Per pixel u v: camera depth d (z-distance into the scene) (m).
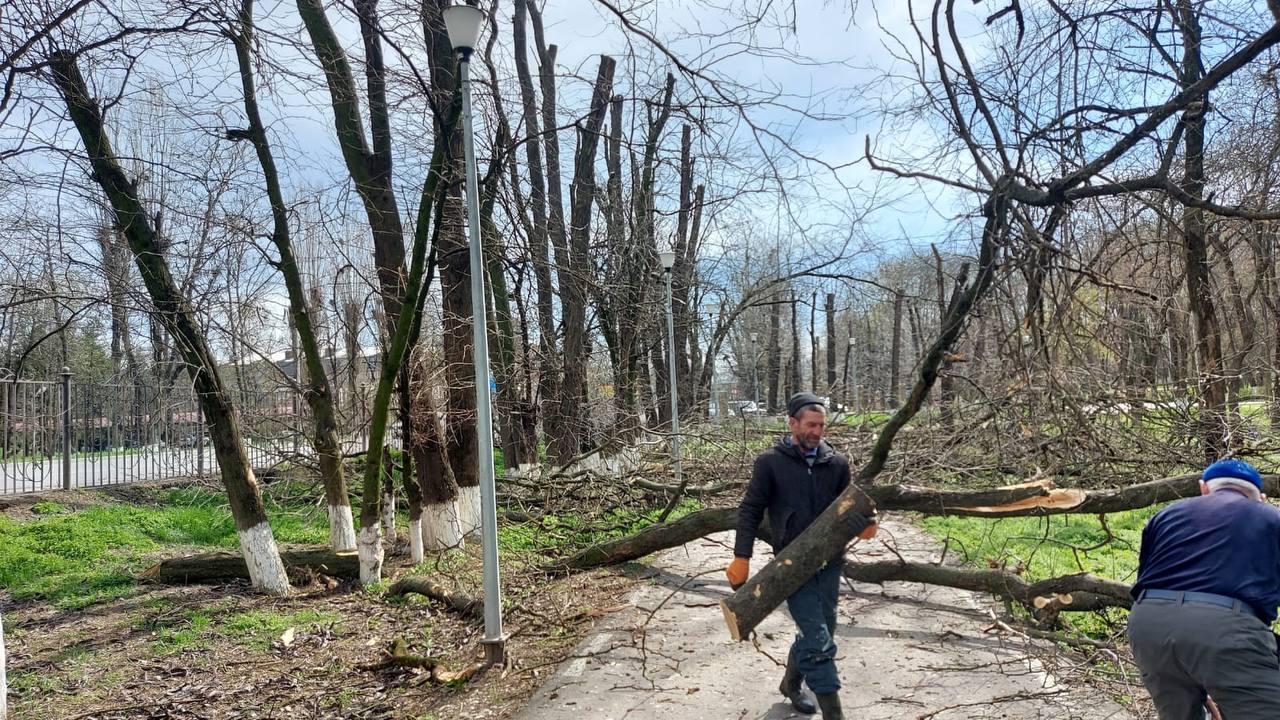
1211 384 8.11
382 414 8.02
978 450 8.30
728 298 21.95
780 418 15.26
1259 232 8.78
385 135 9.30
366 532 8.25
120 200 7.42
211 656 6.26
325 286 13.55
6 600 8.03
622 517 10.88
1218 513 3.28
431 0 9.11
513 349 14.71
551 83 14.41
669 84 8.76
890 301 10.14
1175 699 3.27
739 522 4.30
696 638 6.15
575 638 6.42
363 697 5.45
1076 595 5.73
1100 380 6.83
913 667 5.27
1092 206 5.47
